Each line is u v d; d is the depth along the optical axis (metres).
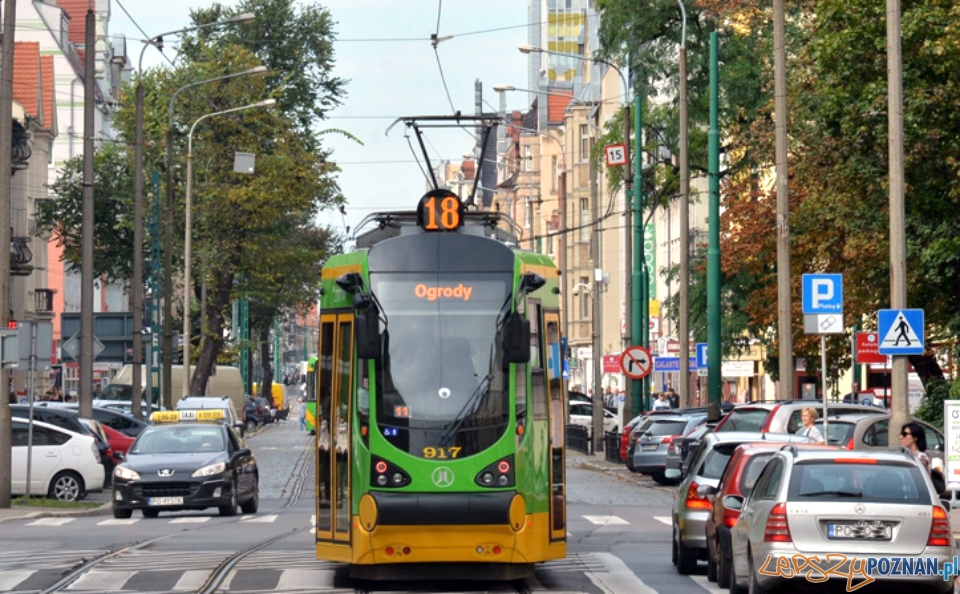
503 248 32.88
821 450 28.11
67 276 187.50
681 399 82.12
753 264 89.69
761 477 29.36
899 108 47.25
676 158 110.44
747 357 137.00
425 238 32.75
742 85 101.44
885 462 27.45
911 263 65.44
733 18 101.00
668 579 34.66
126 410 97.25
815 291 46.94
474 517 30.97
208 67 133.88
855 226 65.62
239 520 55.56
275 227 135.75
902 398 46.69
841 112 61.38
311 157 135.62
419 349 31.81
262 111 135.00
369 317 31.11
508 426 31.47
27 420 65.19
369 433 31.36
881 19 58.47
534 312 32.94
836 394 99.56
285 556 39.44
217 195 130.75
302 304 147.50
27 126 135.50
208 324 136.88
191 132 114.81
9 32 56.94
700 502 35.53
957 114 58.72
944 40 56.28
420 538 30.94
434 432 31.27
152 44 89.56
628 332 96.56
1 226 57.56
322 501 33.00
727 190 94.62
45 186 147.62
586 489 75.81
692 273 103.62
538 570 36.66
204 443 59.25
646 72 106.44
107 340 87.19
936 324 69.00
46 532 49.25
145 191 137.38
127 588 32.12
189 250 116.38
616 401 135.50
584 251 197.62
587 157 198.25
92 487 64.94
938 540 26.75
